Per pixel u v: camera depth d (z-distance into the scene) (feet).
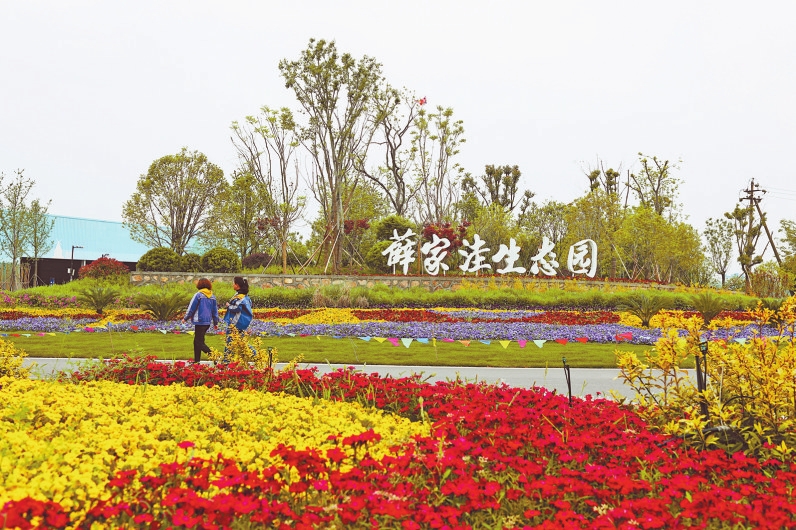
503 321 63.10
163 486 11.41
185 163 124.06
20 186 108.27
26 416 17.03
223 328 52.80
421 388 22.06
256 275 90.43
